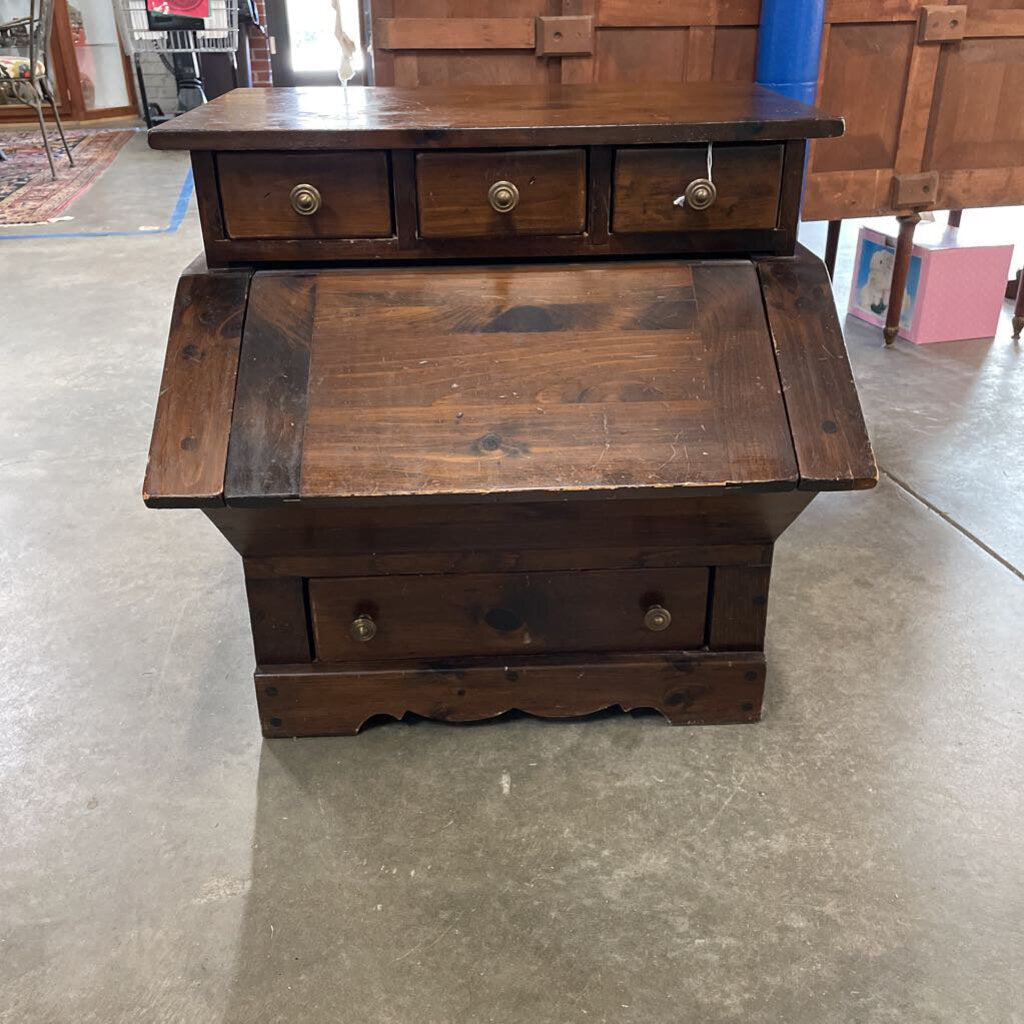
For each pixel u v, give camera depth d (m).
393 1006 1.11
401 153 1.33
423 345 1.35
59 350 3.22
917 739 1.52
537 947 1.18
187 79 7.13
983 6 2.49
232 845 1.34
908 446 2.50
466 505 1.31
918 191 2.67
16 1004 1.12
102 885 1.28
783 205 1.40
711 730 1.55
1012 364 3.03
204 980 1.15
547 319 1.37
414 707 1.52
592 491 1.27
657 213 1.38
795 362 1.35
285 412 1.30
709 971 1.15
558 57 2.25
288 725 1.53
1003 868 1.29
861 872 1.28
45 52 5.68
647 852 1.32
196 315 1.36
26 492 2.33
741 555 1.44
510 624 1.48
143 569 2.02
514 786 1.44
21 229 4.67
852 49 2.47
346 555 1.40
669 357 1.35
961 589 1.91
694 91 1.75
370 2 2.20
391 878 1.28
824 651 1.73
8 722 1.58
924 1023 1.08
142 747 1.52
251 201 1.35
